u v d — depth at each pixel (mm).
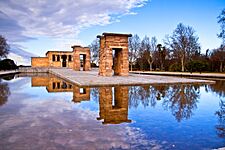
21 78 28359
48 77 30125
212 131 5684
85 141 4867
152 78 21391
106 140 4938
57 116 7176
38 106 8930
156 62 61906
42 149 4422
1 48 57656
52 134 5336
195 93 12945
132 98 10961
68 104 9391
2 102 9906
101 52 24844
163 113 7742
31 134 5340
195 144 4762
